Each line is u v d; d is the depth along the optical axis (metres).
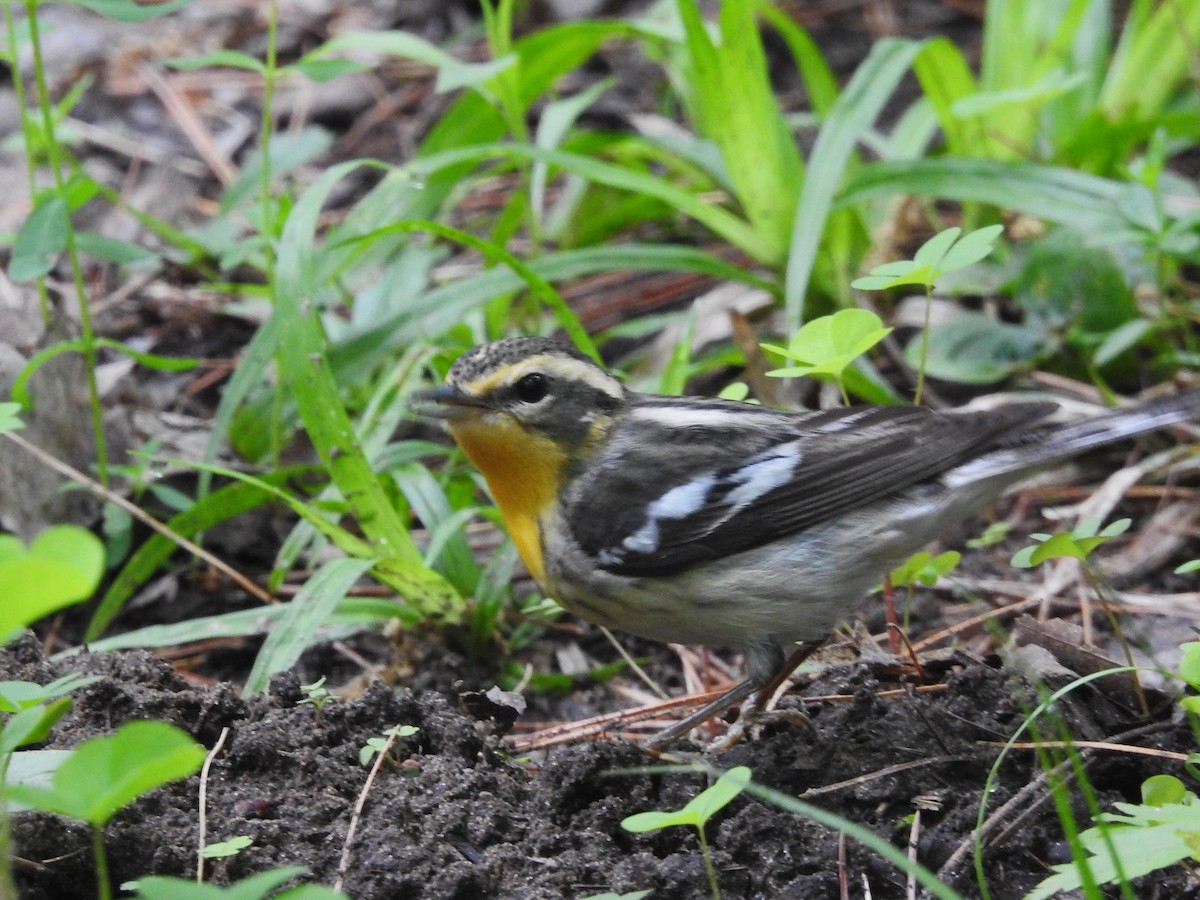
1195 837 6.47
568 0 18.95
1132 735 8.16
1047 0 14.73
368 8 19.44
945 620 10.95
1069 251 13.07
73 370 12.19
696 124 15.92
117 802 5.17
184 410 13.33
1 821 5.95
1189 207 14.06
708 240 15.76
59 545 4.94
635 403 9.44
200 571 11.73
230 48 18.92
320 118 17.86
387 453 11.40
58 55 18.50
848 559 8.81
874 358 13.67
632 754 7.91
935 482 8.87
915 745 8.20
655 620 9.04
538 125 17.69
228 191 14.38
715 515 8.73
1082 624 10.66
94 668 8.61
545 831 7.55
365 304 13.12
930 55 13.93
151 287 14.87
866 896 7.32
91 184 11.21
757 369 11.95
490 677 10.62
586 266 12.87
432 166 12.88
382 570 10.24
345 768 7.86
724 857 7.37
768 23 18.70
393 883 7.07
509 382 8.95
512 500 9.28
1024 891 7.34
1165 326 12.85
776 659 8.94
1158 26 14.40
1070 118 14.66
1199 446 11.74
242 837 7.09
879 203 14.63
